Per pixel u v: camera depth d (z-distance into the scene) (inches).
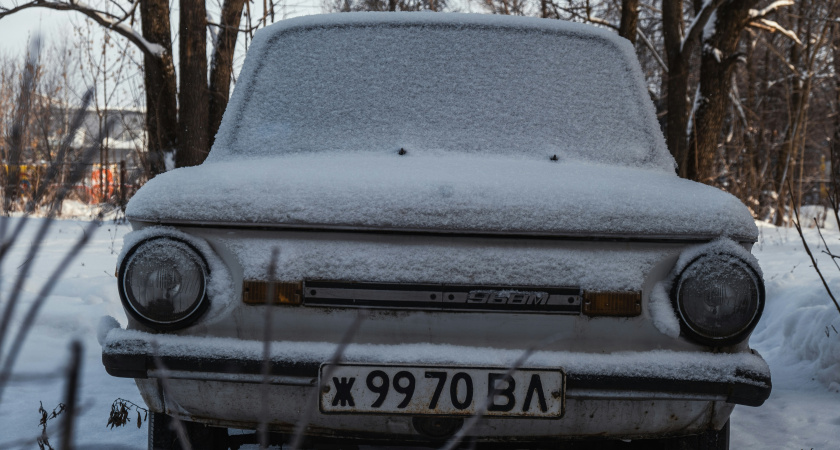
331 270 80.1
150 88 414.6
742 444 124.2
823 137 1106.1
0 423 127.6
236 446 103.7
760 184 864.9
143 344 79.4
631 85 122.3
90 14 390.3
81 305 211.6
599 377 78.4
